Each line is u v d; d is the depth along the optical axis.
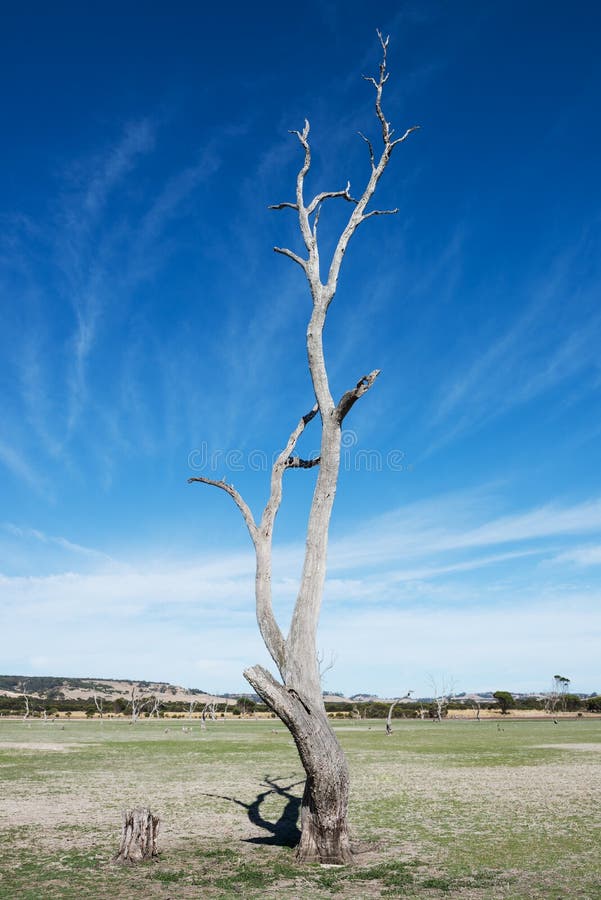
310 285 15.04
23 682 193.00
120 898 10.54
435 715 127.81
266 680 12.32
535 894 10.72
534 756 39.50
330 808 13.02
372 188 15.48
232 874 12.16
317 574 13.35
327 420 14.09
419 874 12.12
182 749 45.53
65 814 19.52
